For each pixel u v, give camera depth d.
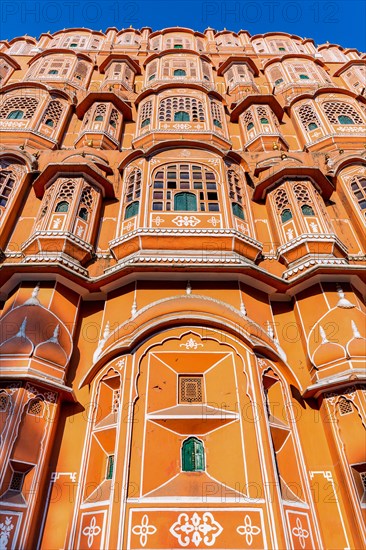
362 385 7.38
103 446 7.06
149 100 15.80
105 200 11.70
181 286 8.77
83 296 9.19
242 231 10.19
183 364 7.61
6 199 11.08
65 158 11.82
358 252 10.73
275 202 11.10
